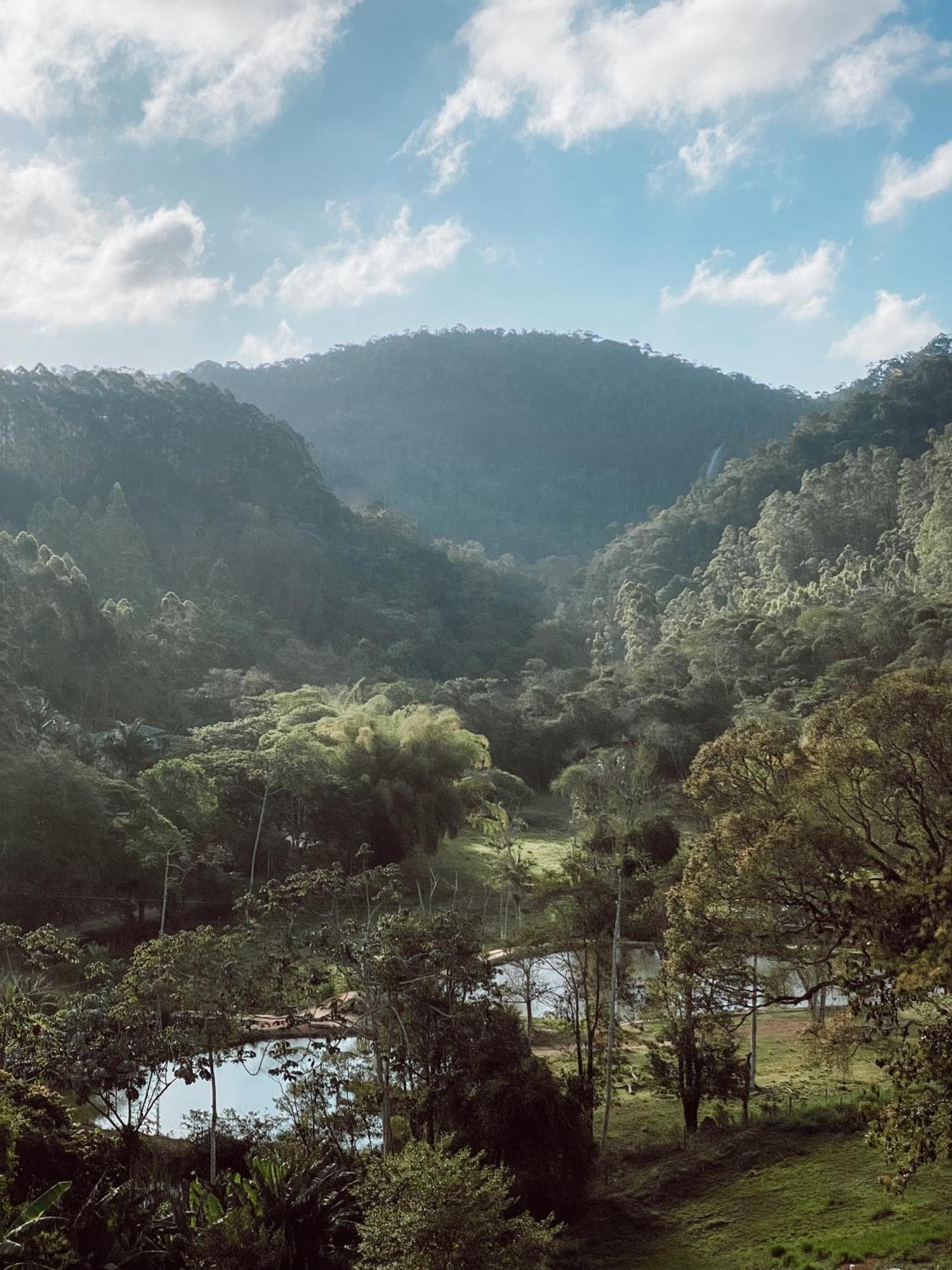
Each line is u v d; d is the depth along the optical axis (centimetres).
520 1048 2830
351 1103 2812
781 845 2398
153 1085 3136
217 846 6550
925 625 10731
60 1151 2339
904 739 2416
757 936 2569
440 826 7562
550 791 11800
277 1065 3566
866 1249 1978
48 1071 2608
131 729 8131
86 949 4947
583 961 3634
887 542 16888
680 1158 2780
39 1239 1819
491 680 14575
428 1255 1759
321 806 7119
